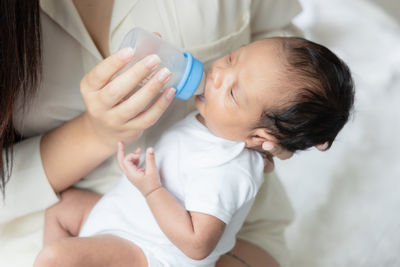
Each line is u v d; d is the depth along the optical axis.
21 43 0.77
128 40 0.81
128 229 0.95
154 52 0.82
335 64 0.93
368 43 2.39
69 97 1.01
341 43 2.38
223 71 0.92
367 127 2.09
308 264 1.72
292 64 0.90
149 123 0.85
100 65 0.77
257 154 1.02
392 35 2.44
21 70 0.79
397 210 1.86
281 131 0.93
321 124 0.93
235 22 1.11
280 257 1.18
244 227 1.17
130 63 0.81
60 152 0.97
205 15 1.03
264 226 1.19
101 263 0.87
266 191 1.18
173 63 0.85
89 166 1.00
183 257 0.94
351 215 1.85
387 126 2.10
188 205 0.90
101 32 0.96
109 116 0.83
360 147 2.04
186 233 0.87
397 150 2.04
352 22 2.47
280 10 1.20
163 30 1.00
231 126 0.94
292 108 0.90
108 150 0.97
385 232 1.81
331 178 1.94
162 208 0.89
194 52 1.04
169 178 0.96
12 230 1.04
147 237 0.94
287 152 1.00
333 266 1.72
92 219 0.99
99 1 0.92
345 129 2.09
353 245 1.77
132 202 0.98
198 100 0.96
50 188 1.00
